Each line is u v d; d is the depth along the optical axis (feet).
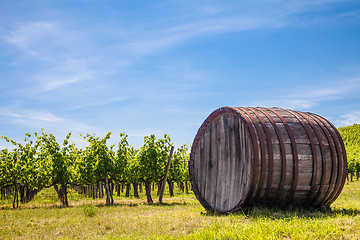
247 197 25.21
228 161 29.25
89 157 60.95
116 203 57.21
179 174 69.41
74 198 87.04
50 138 59.57
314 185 25.63
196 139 34.17
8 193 94.43
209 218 25.22
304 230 16.49
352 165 119.14
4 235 25.52
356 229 16.52
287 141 25.31
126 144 66.08
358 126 304.50
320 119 29.12
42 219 34.40
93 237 22.35
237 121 28.37
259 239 14.94
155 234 20.22
